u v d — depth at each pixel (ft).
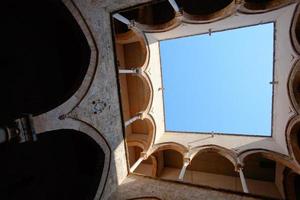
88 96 27.91
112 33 31.40
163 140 47.70
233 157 41.29
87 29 26.86
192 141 46.03
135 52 51.01
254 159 46.03
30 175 29.19
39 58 30.30
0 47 26.86
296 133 37.24
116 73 32.68
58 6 25.70
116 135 32.73
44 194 30.07
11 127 19.93
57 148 32.53
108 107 31.24
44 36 30.04
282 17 35.94
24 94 29.04
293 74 35.32
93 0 27.22
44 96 30.83
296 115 35.76
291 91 36.09
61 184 32.14
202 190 27.99
